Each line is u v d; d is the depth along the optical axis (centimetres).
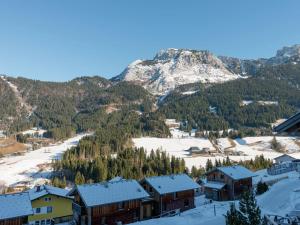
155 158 15712
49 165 19650
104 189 6109
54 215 6950
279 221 2944
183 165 14988
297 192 5772
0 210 5141
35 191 7269
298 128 1692
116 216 5903
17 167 19650
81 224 5909
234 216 2581
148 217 6550
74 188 6153
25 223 5269
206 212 5919
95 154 19500
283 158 13925
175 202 6850
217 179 8400
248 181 8350
